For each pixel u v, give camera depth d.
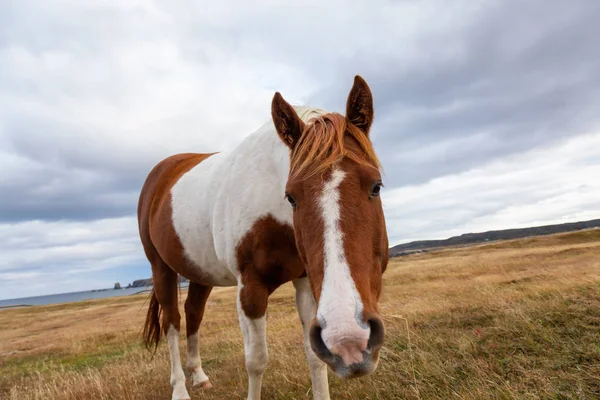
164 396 4.88
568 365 3.50
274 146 3.42
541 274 12.48
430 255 52.53
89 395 5.23
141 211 5.66
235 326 12.42
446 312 6.46
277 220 3.21
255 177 3.44
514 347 4.15
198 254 4.19
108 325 18.78
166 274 5.04
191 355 5.09
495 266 21.44
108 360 8.87
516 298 6.42
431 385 3.60
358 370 1.73
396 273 25.97
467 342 4.48
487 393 3.19
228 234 3.53
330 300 1.84
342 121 2.49
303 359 5.16
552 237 48.56
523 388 3.24
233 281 4.33
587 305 4.75
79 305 39.78
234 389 4.64
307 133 2.49
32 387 6.71
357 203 2.13
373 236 2.27
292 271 3.30
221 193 3.76
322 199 2.13
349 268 1.93
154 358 7.88
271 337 7.66
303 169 2.31
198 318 5.14
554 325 4.51
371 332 1.86
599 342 3.78
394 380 3.88
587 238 44.03
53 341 15.17
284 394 4.14
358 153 2.36
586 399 2.90
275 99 2.68
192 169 4.76
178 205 4.43
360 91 2.58
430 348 4.47
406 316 6.80
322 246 2.03
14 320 28.27
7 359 12.23
